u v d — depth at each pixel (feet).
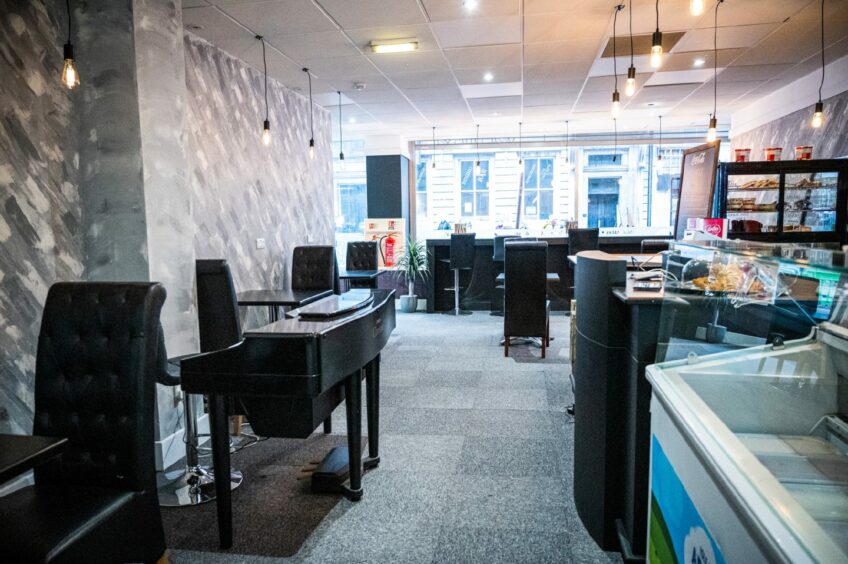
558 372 16.57
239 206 17.28
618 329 7.34
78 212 10.52
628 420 7.24
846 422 4.14
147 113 10.45
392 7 13.66
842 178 18.24
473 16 14.42
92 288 6.61
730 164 18.67
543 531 8.10
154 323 6.44
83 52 10.32
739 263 5.41
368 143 33.96
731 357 5.16
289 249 21.08
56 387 6.45
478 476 9.90
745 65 20.01
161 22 10.79
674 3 13.88
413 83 21.42
